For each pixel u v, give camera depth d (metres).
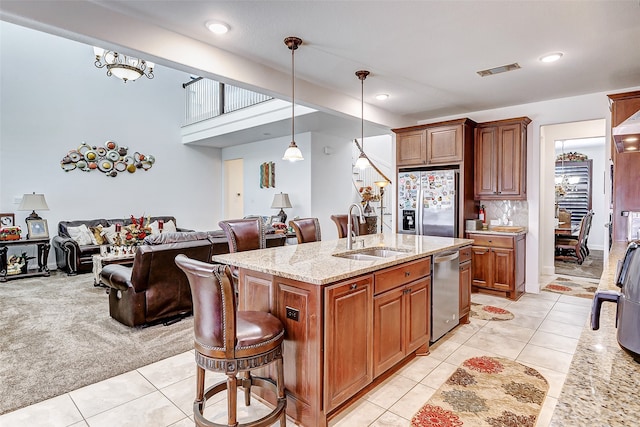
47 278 5.56
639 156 3.20
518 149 4.58
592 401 0.73
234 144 8.45
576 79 3.81
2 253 5.45
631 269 0.95
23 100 6.11
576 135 5.73
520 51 3.10
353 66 3.47
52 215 6.46
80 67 6.75
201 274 1.69
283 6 2.41
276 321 2.00
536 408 2.17
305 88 3.87
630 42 2.91
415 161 5.07
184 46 2.85
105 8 2.43
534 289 4.81
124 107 7.35
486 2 2.34
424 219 4.93
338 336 2.02
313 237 3.72
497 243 4.50
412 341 2.72
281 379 1.93
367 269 2.17
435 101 4.66
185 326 3.55
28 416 2.11
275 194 7.41
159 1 2.36
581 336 1.11
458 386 2.44
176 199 8.22
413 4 2.37
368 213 7.41
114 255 5.18
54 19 2.22
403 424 2.03
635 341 0.89
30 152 6.19
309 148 6.86
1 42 5.91
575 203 8.91
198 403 1.89
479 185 4.91
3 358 2.83
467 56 3.22
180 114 8.25
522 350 3.00
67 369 2.66
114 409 2.19
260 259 2.46
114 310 3.67
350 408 2.19
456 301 3.35
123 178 7.36
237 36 2.86
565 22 2.59
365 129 6.54
